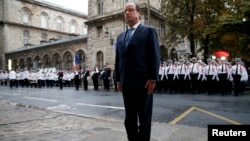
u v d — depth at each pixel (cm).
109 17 2942
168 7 2472
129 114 360
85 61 3472
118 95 1480
